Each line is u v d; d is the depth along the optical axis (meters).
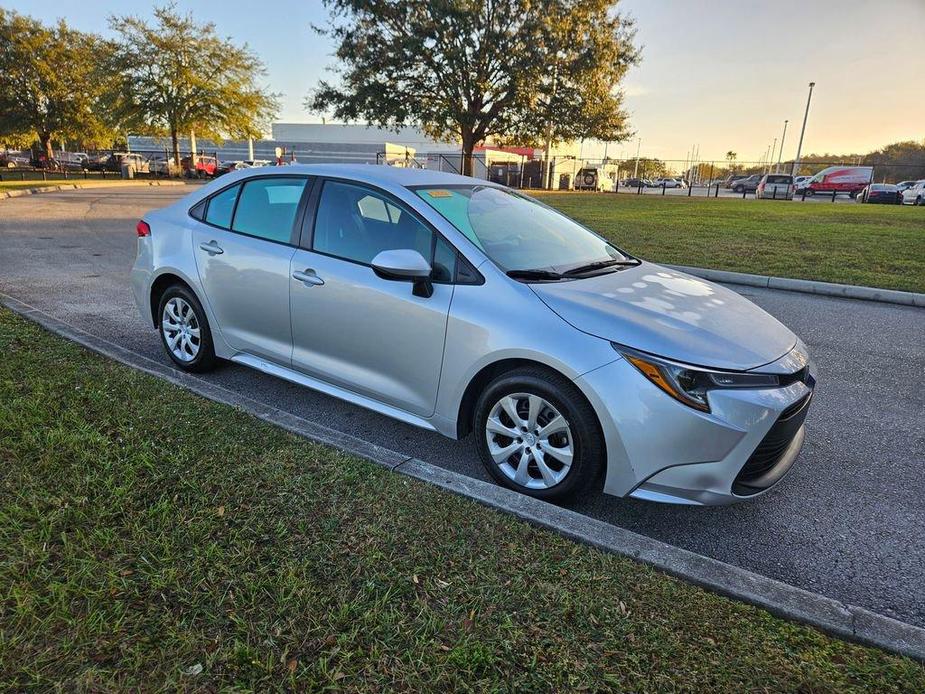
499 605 2.15
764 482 2.76
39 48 41.66
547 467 2.92
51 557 2.23
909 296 7.67
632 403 2.63
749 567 2.65
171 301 4.50
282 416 3.51
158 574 2.18
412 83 30.14
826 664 1.97
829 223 16.95
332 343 3.58
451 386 3.12
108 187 27.47
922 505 3.17
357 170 3.75
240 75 40.50
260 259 3.86
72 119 43.44
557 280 3.17
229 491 2.72
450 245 3.20
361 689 1.79
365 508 2.66
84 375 3.92
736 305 3.38
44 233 11.73
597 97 30.06
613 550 2.47
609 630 2.06
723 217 18.55
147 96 38.50
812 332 6.33
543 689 1.83
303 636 1.96
